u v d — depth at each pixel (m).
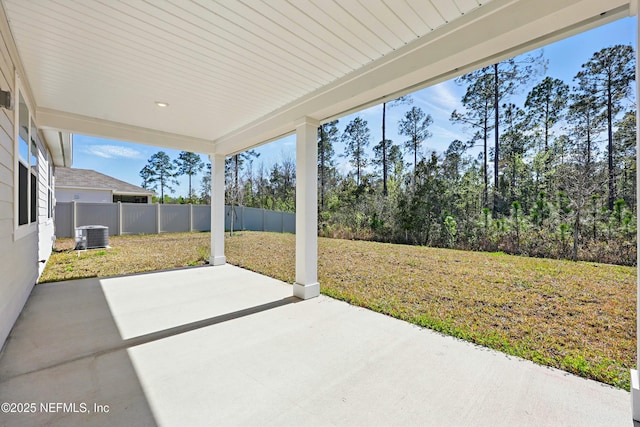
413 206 8.83
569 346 2.73
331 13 2.31
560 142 6.87
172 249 8.61
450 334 3.00
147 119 4.92
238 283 5.00
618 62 6.11
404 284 4.88
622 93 6.04
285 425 1.69
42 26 2.44
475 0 2.16
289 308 3.77
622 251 4.91
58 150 7.22
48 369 2.27
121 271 5.90
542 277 4.67
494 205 7.43
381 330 3.09
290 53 2.92
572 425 1.70
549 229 5.78
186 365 2.36
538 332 3.04
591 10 1.88
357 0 2.16
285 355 2.54
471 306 3.83
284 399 1.93
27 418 1.71
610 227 5.08
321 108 3.73
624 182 5.23
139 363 2.39
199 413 1.79
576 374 2.27
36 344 2.70
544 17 1.95
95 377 2.17
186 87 3.68
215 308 3.75
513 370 2.31
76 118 4.64
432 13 2.31
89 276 5.44
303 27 2.49
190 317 3.43
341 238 10.93
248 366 2.35
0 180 2.47
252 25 2.47
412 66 2.72
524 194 7.01
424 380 2.16
